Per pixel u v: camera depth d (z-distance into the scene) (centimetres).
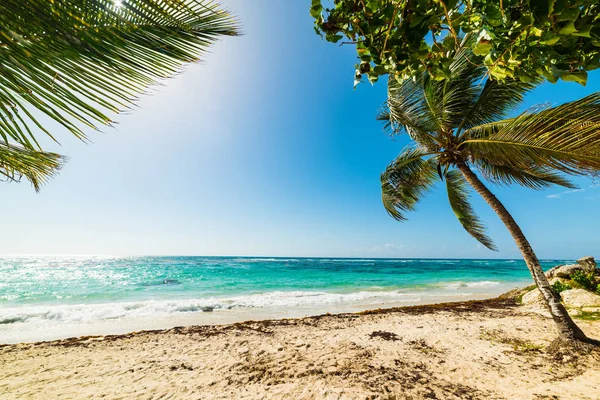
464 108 588
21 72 110
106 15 119
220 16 156
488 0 103
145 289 1952
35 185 322
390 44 123
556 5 91
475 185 573
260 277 2869
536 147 395
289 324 851
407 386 401
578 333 499
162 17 135
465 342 602
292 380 434
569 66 104
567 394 353
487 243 784
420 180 779
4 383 448
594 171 364
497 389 382
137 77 132
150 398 393
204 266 4484
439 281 2611
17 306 1312
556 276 1243
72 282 2323
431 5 113
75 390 420
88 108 123
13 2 101
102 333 863
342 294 1739
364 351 562
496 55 111
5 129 125
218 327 819
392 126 679
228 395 395
